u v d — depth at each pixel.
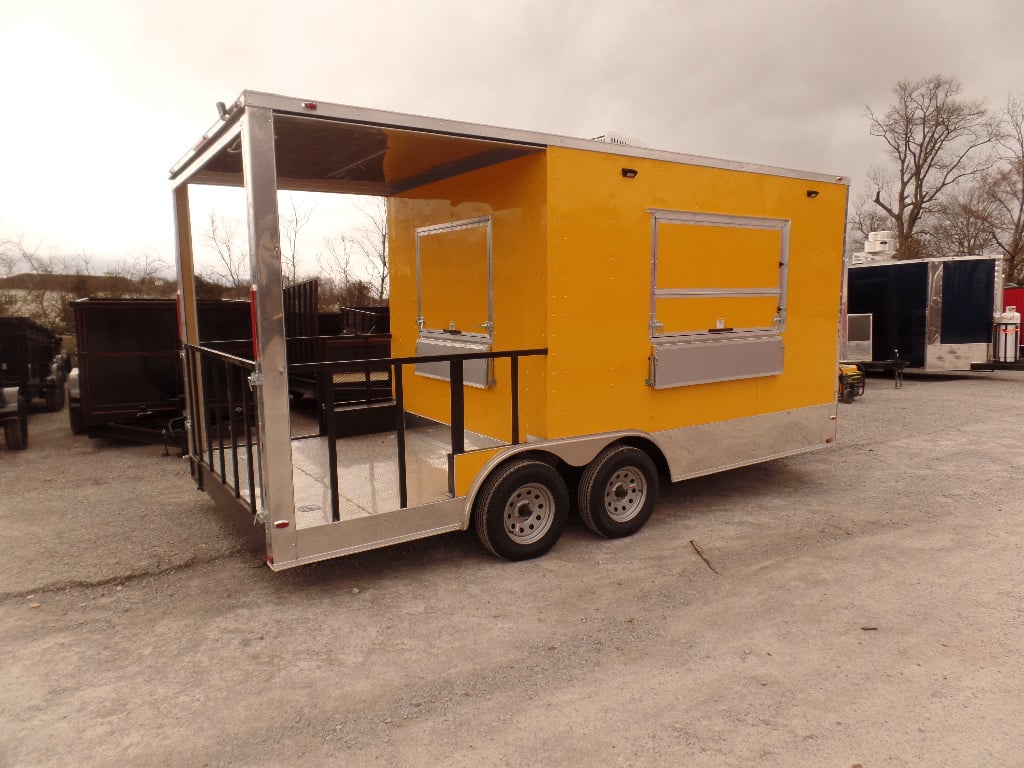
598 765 2.51
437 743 2.66
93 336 7.95
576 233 4.34
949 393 12.34
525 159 4.33
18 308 15.20
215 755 2.60
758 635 3.49
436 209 5.33
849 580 4.16
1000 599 3.88
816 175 5.77
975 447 7.88
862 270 13.77
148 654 3.37
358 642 3.47
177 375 8.30
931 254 30.73
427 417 5.78
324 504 4.06
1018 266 28.47
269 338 3.45
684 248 4.92
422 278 5.64
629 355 4.70
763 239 5.43
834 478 6.58
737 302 5.31
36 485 6.46
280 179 5.41
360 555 4.61
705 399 5.20
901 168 31.62
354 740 2.68
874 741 2.62
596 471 4.67
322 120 3.51
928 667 3.16
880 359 13.65
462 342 5.16
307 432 6.35
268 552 3.61
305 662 3.28
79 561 4.55
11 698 2.99
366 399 6.76
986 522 5.23
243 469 5.03
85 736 2.72
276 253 3.43
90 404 8.01
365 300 15.36
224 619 3.73
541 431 4.43
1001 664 3.18
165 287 15.97
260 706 2.92
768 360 5.53
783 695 2.95
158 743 2.67
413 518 4.02
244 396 3.91
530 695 2.98
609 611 3.78
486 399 4.95
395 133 3.82
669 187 4.78
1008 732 2.67
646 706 2.88
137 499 5.98
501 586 4.11
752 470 6.90
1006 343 12.80
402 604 3.89
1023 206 28.22
